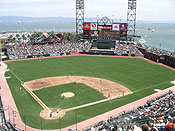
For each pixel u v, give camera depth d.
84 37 117.69
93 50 112.88
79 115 39.47
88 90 53.38
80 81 61.44
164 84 60.25
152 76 68.94
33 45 115.00
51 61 91.88
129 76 68.44
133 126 15.76
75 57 102.88
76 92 51.78
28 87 55.56
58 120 37.31
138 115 33.31
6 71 73.31
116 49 114.06
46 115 39.34
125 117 32.62
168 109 35.72
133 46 116.44
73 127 34.88
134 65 85.94
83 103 45.12
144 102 46.12
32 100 46.69
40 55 102.00
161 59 91.06
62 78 64.62
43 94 50.22
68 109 42.06
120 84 59.47
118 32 113.38
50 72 72.25
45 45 115.62
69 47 116.06
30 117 38.41
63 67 80.31
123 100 47.31
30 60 93.38
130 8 122.62
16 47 107.38
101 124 33.50
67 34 163.75
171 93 51.06
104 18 119.25
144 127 12.26
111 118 35.00
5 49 112.50
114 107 43.41
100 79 64.12
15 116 38.56
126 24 111.50
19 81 61.31
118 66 83.56
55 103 44.88
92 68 79.25
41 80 62.16
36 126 35.06
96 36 115.94
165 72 74.88
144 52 105.81
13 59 94.50
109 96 49.56
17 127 34.53
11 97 48.50
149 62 92.69
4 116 38.00
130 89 55.34
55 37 131.62
